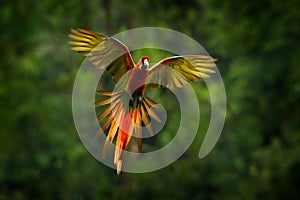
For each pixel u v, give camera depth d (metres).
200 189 27.84
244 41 30.09
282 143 29.42
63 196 28.33
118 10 31.36
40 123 28.91
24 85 29.03
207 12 30.45
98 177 27.97
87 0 29.56
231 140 28.80
